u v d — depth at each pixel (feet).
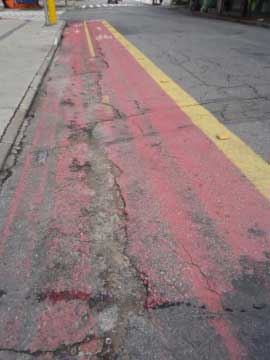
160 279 7.14
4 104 16.72
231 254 7.75
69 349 5.81
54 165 11.65
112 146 12.80
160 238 8.27
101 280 7.15
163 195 9.86
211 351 5.76
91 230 8.58
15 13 66.18
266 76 20.61
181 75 21.48
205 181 10.43
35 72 22.66
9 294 6.85
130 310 6.49
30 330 6.14
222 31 40.86
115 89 19.39
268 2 55.01
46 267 7.49
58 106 17.24
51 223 8.85
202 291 6.86
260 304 6.57
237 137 13.05
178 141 12.96
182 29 42.98
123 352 5.75
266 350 5.78
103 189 10.23
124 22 52.90
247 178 10.49
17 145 13.12
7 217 9.09
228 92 18.04
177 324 6.21
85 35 40.52
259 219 8.79
